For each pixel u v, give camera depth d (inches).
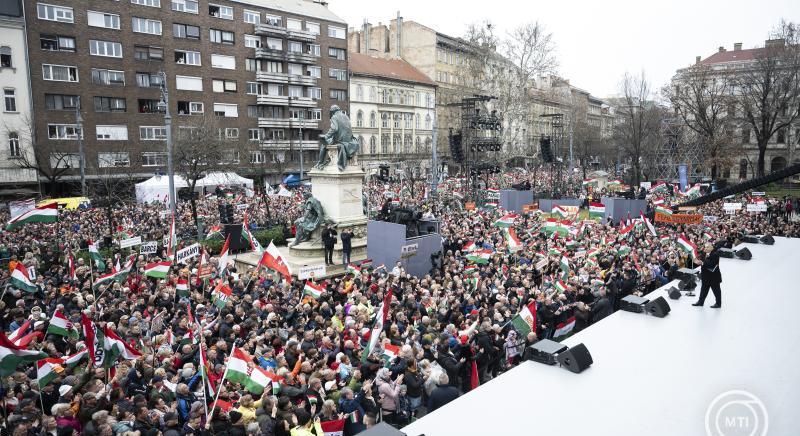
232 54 2640.3
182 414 354.0
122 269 688.4
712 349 283.3
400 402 395.9
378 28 3875.5
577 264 770.8
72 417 327.3
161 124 2380.7
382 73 3302.2
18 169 1971.0
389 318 544.4
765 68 2345.0
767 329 309.9
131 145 2272.4
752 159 3255.4
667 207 1100.5
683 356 275.3
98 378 369.7
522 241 952.3
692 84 2620.6
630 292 634.2
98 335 405.1
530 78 2418.8
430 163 3417.8
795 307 350.6
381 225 911.0
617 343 297.0
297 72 2913.4
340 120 1023.0
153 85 2363.4
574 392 240.4
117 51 2249.0
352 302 589.6
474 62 2357.3
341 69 3078.2
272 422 320.2
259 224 1382.9
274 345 454.9
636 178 2384.4
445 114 3796.8
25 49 1999.3
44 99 2064.5
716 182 2180.1
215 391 366.3
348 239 931.3
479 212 1360.7
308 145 2908.5
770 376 246.2
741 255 503.5
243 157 2444.6
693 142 2674.7
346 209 1023.0
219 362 428.8
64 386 366.9
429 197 1691.7
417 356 427.2
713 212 1331.2
